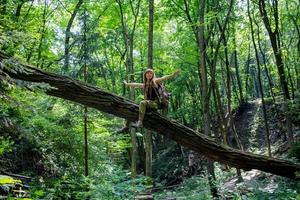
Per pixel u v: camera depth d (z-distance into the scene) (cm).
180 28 1828
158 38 2620
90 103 777
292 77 2361
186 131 844
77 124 1113
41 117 991
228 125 2502
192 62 1933
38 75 710
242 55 2959
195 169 2175
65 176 1021
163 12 1775
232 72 2789
